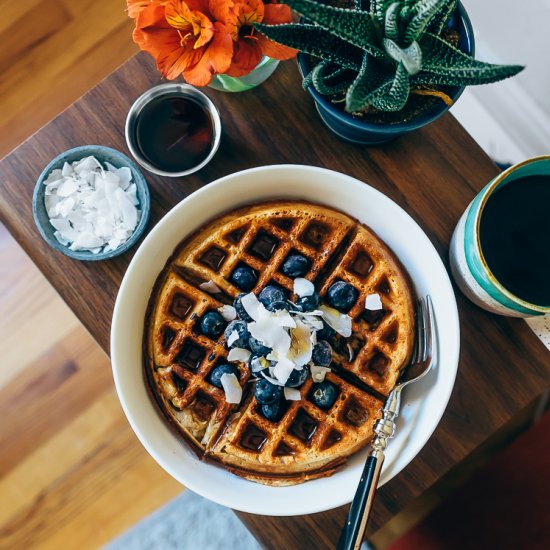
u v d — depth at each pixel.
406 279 0.59
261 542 0.59
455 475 0.77
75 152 0.60
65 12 0.89
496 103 0.77
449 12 0.53
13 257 0.90
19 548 0.90
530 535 0.75
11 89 0.90
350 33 0.50
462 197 0.61
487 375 0.60
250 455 0.57
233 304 0.58
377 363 0.58
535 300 0.58
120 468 0.90
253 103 0.61
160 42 0.54
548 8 0.70
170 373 0.58
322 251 0.59
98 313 0.60
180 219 0.56
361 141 0.60
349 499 0.54
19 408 0.90
